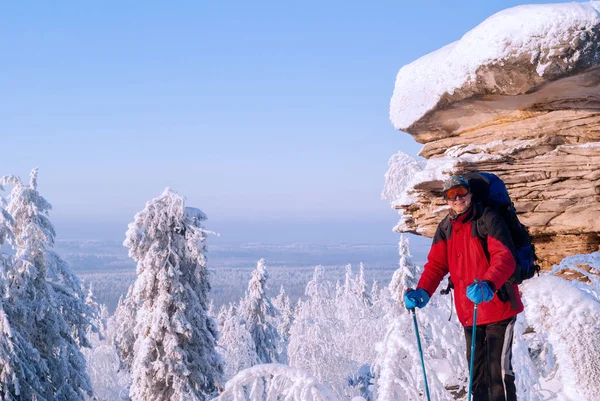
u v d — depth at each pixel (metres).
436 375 4.45
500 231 3.93
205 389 24.17
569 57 6.60
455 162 8.45
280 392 4.06
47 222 23.77
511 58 6.90
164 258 23.73
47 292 23.62
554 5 6.79
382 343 4.98
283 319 69.38
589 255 7.73
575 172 7.94
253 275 39.75
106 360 37.44
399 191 14.48
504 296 4.00
